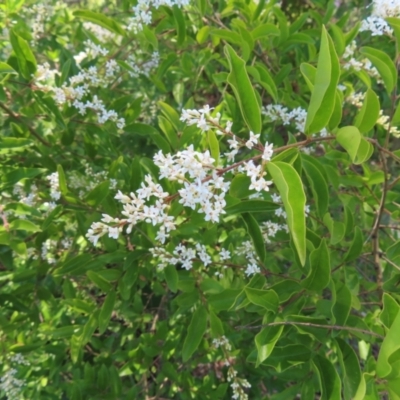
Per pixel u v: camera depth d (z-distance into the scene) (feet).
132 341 1.51
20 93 1.32
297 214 0.64
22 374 1.42
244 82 0.77
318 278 0.88
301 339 0.94
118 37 1.78
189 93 1.88
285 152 0.77
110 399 1.29
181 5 1.30
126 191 1.29
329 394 0.81
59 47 1.69
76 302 1.24
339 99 0.84
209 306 1.11
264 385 1.72
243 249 1.17
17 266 1.55
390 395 0.74
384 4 1.17
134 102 1.35
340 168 1.40
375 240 1.13
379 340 0.96
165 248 1.14
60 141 1.41
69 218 1.41
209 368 1.86
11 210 1.15
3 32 1.43
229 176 1.06
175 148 1.19
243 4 1.43
